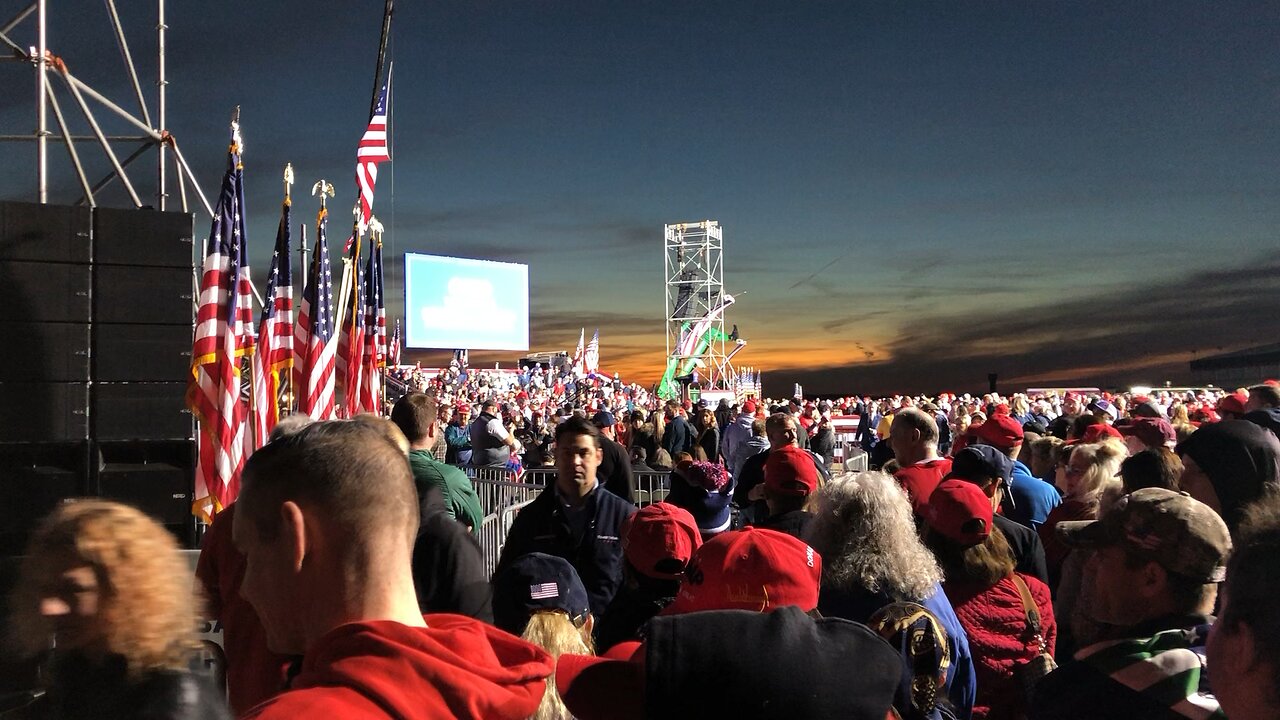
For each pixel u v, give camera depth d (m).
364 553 1.59
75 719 1.52
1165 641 2.13
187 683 1.59
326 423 1.75
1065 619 4.28
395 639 1.47
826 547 3.30
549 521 5.06
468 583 3.57
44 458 6.54
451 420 17.36
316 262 8.95
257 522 1.63
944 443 18.03
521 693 1.59
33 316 6.46
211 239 7.36
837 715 1.59
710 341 57.94
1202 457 4.20
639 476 13.62
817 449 17.27
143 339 6.89
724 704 1.57
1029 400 26.42
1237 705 1.55
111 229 6.78
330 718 1.31
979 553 3.65
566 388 48.53
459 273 55.78
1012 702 3.51
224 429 7.05
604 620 3.59
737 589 2.47
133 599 1.57
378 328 11.91
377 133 10.39
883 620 2.84
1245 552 1.59
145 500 6.83
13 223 6.41
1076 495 5.41
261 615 1.65
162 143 9.38
